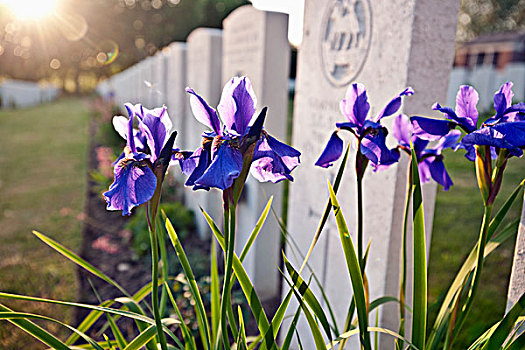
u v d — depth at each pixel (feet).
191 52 18.49
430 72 6.27
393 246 6.78
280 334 10.25
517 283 4.60
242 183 3.41
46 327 10.55
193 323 9.77
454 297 4.75
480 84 57.36
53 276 13.20
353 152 7.44
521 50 90.84
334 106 8.01
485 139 3.53
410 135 4.59
